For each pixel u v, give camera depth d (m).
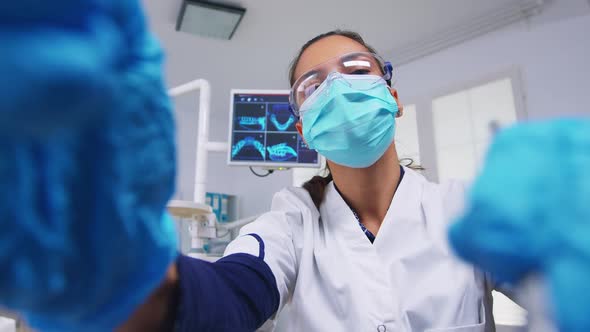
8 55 0.17
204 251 1.57
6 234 0.21
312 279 0.81
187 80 3.21
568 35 2.30
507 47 2.51
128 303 0.28
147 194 0.28
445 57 2.78
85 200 0.23
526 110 2.37
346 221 0.87
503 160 0.23
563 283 0.19
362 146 0.83
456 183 0.91
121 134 0.24
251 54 2.85
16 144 0.21
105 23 0.21
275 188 3.69
